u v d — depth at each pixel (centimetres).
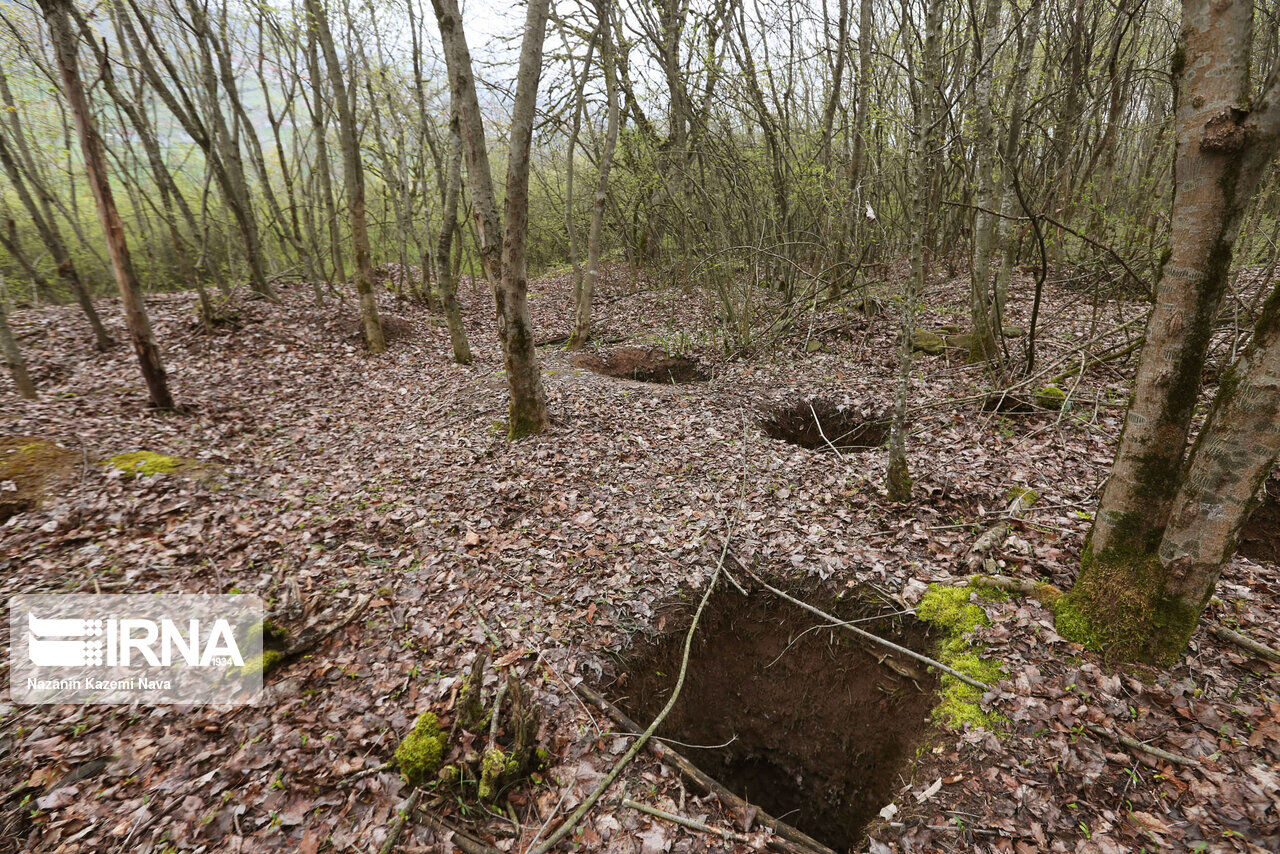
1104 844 244
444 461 616
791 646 423
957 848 257
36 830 262
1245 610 341
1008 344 756
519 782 286
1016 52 859
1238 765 262
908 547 443
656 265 1449
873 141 916
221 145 1151
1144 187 849
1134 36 700
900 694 372
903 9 733
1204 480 270
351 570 443
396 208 1359
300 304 1178
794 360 876
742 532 477
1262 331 241
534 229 1989
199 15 1028
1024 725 298
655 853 258
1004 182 647
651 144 1082
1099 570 322
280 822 265
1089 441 534
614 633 388
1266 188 655
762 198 1047
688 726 397
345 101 917
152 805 273
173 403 725
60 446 570
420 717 300
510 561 451
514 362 622
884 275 1047
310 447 683
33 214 813
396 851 256
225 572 438
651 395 762
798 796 401
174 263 1514
